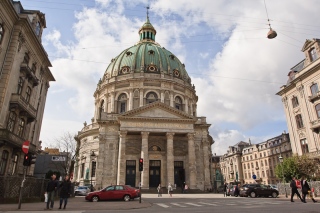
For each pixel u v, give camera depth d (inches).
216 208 550.6
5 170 970.1
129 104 2119.8
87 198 870.4
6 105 949.2
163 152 1790.1
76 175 2089.1
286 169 1419.8
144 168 1576.0
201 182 1761.8
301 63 1630.2
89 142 2010.3
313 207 525.7
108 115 1836.9
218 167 4389.8
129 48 2655.0
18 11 1165.7
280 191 1341.0
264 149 3284.9
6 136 907.4
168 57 2524.6
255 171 3437.5
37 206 631.2
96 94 2479.1
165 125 1708.9
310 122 1428.4
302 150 1547.7
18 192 749.3
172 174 1600.6
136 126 1673.2
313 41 1470.2
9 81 960.3
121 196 893.2
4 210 515.2
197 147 1851.6
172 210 518.6
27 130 1165.7
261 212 434.0
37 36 1177.4
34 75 1163.9
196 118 1918.1
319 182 1103.0
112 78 2293.3
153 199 979.9
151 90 2182.6
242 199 938.1
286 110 1715.1
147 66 2310.5
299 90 1578.5
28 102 1102.4
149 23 3048.7
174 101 2237.9
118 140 1758.1
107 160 1702.8
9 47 989.8
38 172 2233.0
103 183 1641.2
